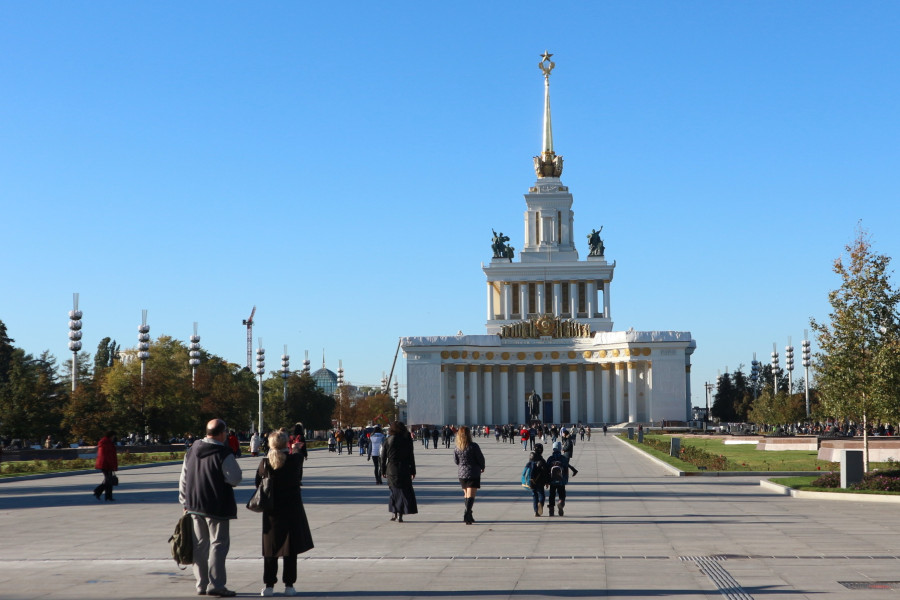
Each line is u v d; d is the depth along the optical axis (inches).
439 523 1248.8
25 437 4429.1
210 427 762.2
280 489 750.5
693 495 1679.4
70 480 2364.7
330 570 864.3
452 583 790.5
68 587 787.4
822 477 1707.7
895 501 1481.3
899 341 1920.5
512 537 1091.3
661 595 726.5
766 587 753.0
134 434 5128.0
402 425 1280.8
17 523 1296.8
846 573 814.5
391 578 819.4
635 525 1202.0
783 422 6594.5
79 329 4872.0
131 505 1584.6
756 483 1977.1
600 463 2893.7
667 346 7642.7
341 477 2298.2
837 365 1967.3
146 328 5044.3
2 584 800.9
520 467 2714.1
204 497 743.7
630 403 7696.9
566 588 761.0
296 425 1534.2
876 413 1923.0
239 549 1017.5
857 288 1951.3
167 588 783.1
